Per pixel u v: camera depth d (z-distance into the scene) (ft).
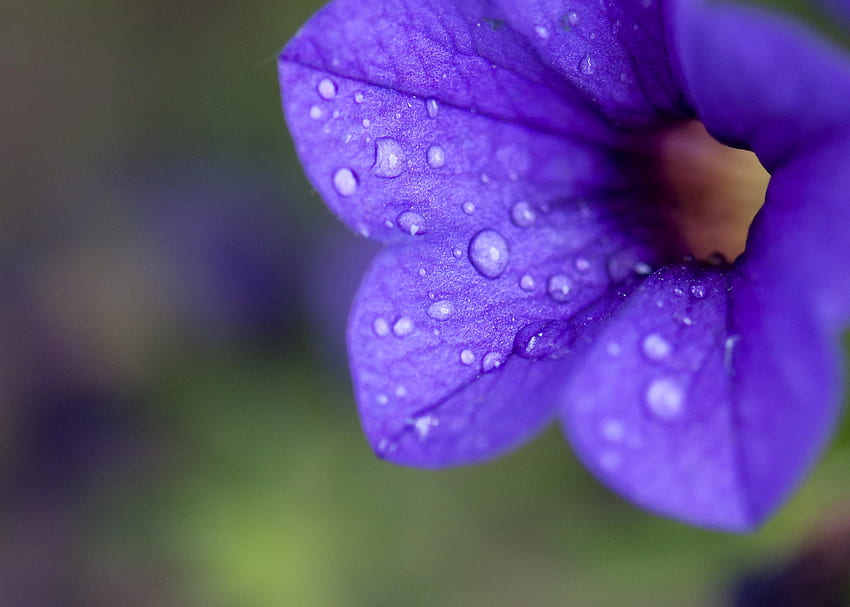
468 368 0.33
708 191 0.34
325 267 0.48
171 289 0.51
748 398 0.30
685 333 0.31
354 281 0.47
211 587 0.45
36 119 0.60
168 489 0.46
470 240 0.33
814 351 0.30
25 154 0.60
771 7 0.34
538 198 0.34
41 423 0.58
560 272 0.33
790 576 0.37
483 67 0.33
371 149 0.33
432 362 0.33
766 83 0.30
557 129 0.34
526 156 0.34
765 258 0.31
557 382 0.31
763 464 0.30
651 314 0.32
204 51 0.52
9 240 0.59
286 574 0.44
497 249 0.33
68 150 0.59
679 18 0.30
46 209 0.58
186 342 0.49
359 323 0.33
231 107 0.51
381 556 0.45
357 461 0.45
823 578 0.37
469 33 0.33
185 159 0.52
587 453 0.31
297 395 0.46
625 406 0.31
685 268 0.33
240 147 0.51
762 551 0.38
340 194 0.33
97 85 0.58
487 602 0.45
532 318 0.33
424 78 0.33
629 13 0.32
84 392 0.57
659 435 0.31
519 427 0.31
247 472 0.45
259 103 0.51
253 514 0.44
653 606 0.43
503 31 0.33
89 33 0.57
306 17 0.50
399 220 0.33
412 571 0.45
